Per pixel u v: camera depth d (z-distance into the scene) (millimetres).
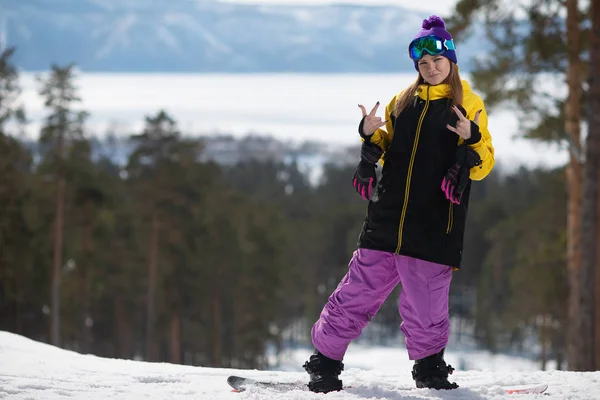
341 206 110625
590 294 18578
